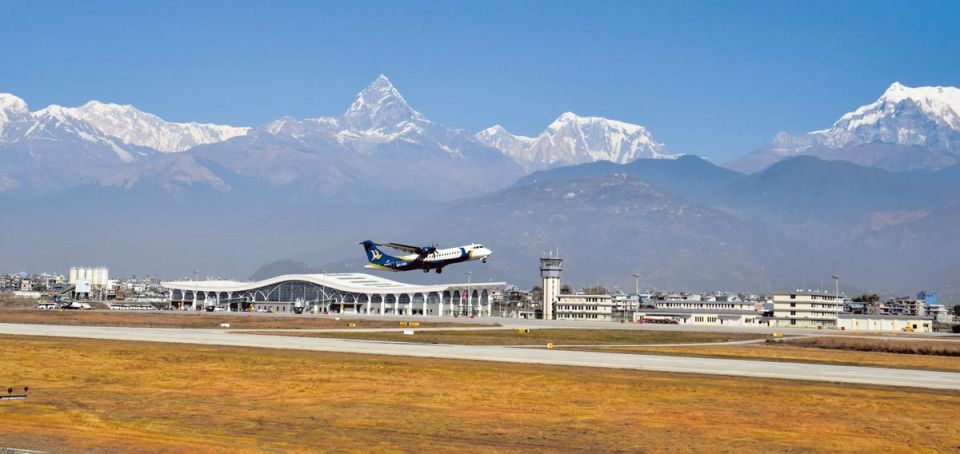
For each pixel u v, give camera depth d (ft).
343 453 189.26
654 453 194.90
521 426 219.61
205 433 206.90
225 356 359.46
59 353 362.94
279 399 255.09
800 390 278.26
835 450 199.11
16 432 204.54
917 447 202.59
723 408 245.65
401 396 261.24
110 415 228.02
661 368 342.03
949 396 271.28
